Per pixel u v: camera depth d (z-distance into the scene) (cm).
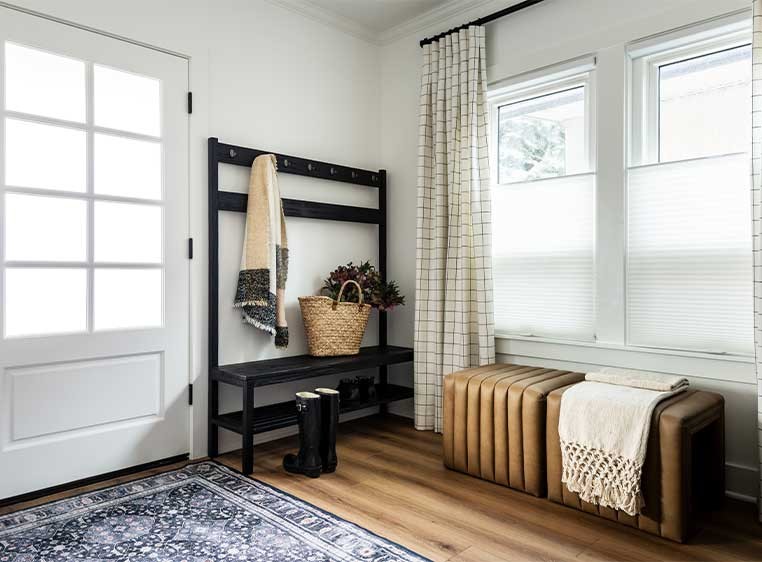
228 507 234
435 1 348
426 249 356
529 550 199
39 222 247
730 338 253
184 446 296
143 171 280
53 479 250
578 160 308
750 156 237
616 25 282
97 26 261
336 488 257
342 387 334
